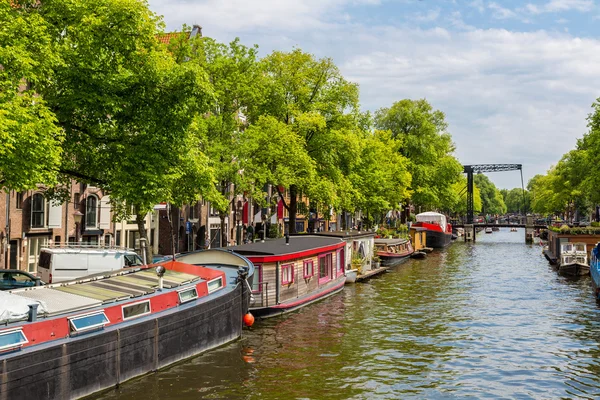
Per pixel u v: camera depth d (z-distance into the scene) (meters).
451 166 74.31
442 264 52.59
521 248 76.44
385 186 58.25
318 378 16.97
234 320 19.33
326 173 42.28
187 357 16.53
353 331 23.20
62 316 12.72
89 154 20.59
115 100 18.78
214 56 31.44
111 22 18.42
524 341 22.31
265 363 18.11
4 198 28.70
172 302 16.31
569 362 19.53
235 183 31.61
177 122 19.86
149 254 25.73
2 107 15.02
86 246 30.02
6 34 15.80
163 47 21.58
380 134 63.97
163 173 20.31
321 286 30.56
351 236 39.81
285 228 59.47
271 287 25.09
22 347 11.55
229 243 50.09
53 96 18.86
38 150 15.67
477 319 26.33
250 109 33.66
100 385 13.17
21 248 30.27
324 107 41.31
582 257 46.62
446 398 15.88
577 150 75.50
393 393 16.06
